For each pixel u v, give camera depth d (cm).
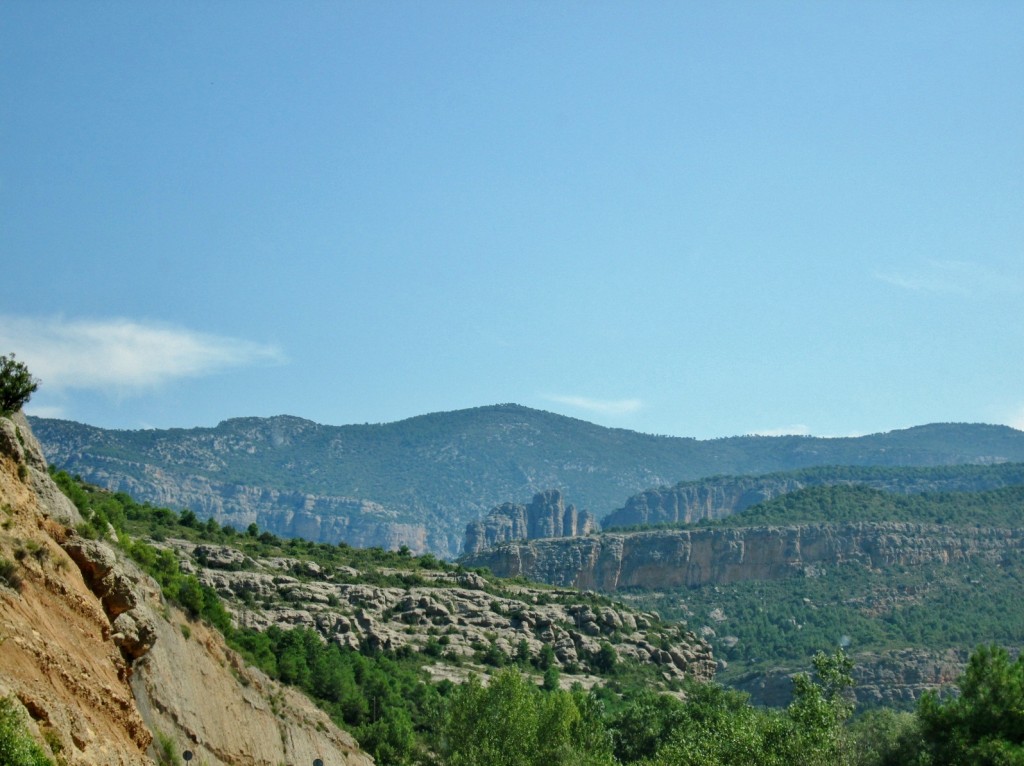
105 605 5375
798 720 8744
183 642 7369
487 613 18388
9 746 3881
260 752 7825
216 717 7325
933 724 8062
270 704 8644
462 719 10812
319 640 13638
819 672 9394
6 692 4138
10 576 4744
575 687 16462
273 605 15200
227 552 16162
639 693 16550
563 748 10375
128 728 5041
